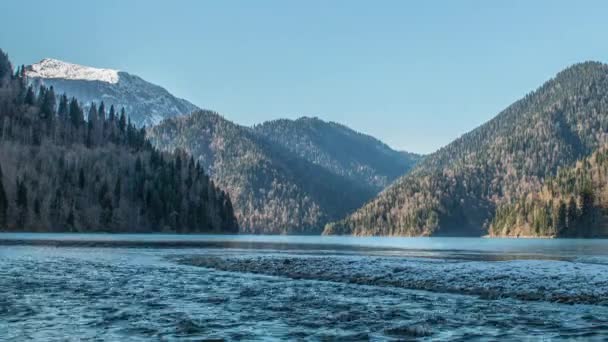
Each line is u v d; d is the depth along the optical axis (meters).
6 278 33.50
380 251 82.56
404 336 17.89
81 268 41.56
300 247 99.81
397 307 23.55
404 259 51.34
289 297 26.52
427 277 33.78
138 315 21.27
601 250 88.25
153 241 115.75
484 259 55.94
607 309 23.30
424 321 20.30
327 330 18.80
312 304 24.31
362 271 37.81
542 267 39.72
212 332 18.42
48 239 116.06
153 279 34.22
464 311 22.58
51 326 19.08
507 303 24.91
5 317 20.58
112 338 17.41
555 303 24.98
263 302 24.84
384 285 31.83
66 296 26.11
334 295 27.31
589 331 18.61
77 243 96.00
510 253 75.31
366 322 20.14
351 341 17.25
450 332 18.50
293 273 38.34
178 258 55.09
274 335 18.03
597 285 29.61
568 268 38.94
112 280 33.31
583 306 24.08
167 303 24.36
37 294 26.62
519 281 31.33
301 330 18.78
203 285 31.31
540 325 19.66
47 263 46.09
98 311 22.05
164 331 18.48
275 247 96.31
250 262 47.34
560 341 17.11
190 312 22.06
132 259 53.31
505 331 18.66
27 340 17.00
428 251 83.94
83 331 18.34
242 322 20.11
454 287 29.88
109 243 99.00
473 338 17.59
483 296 27.28
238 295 27.17
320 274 37.09
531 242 163.38
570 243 146.62
